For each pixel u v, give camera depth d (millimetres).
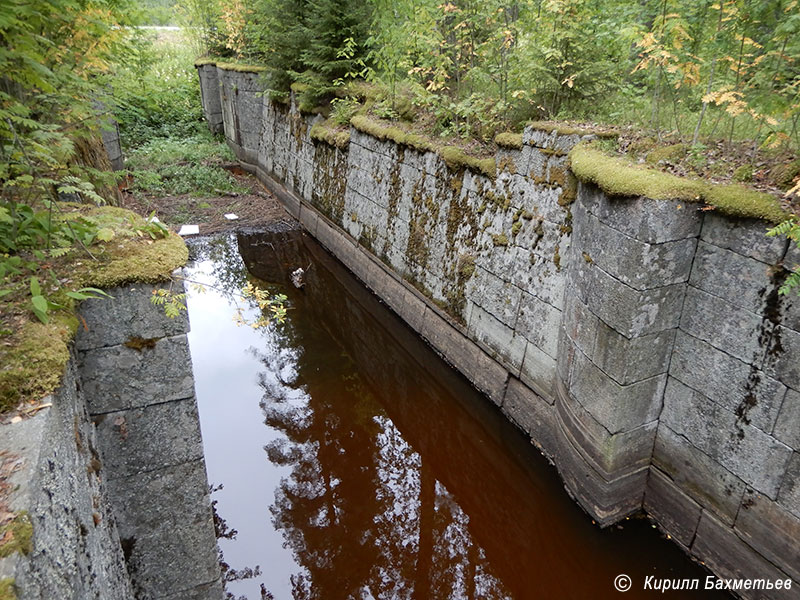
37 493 1564
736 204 3459
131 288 2641
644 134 4742
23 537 1380
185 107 17984
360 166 9312
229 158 15758
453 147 6824
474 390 6645
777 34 3854
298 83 11734
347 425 6383
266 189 14445
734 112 3816
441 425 6527
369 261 9305
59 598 1547
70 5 3035
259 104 14516
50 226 2855
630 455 4426
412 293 8016
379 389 7090
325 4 9828
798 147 3922
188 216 12352
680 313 4059
